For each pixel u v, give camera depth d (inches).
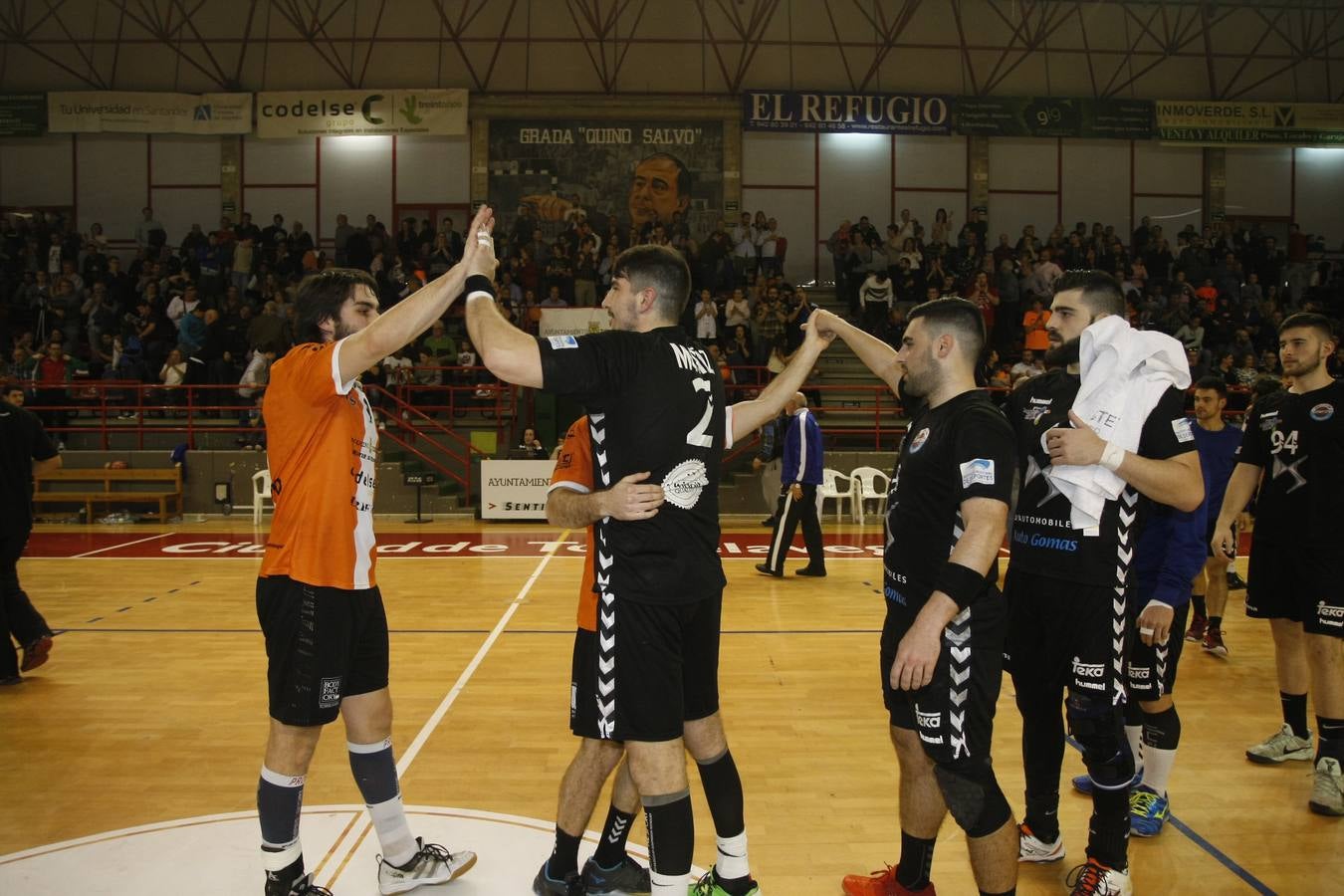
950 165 864.3
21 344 634.8
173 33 816.9
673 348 94.0
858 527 541.0
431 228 751.1
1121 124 850.1
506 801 143.0
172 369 627.5
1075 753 165.9
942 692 95.7
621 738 91.0
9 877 117.2
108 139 829.8
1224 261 783.1
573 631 262.5
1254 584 164.6
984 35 852.0
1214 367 673.6
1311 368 154.6
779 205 855.1
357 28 823.7
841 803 144.5
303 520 103.7
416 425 630.5
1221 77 869.8
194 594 317.4
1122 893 111.1
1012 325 725.9
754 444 614.2
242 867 120.0
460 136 837.2
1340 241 892.0
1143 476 105.2
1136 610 131.1
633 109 831.1
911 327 103.5
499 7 824.3
